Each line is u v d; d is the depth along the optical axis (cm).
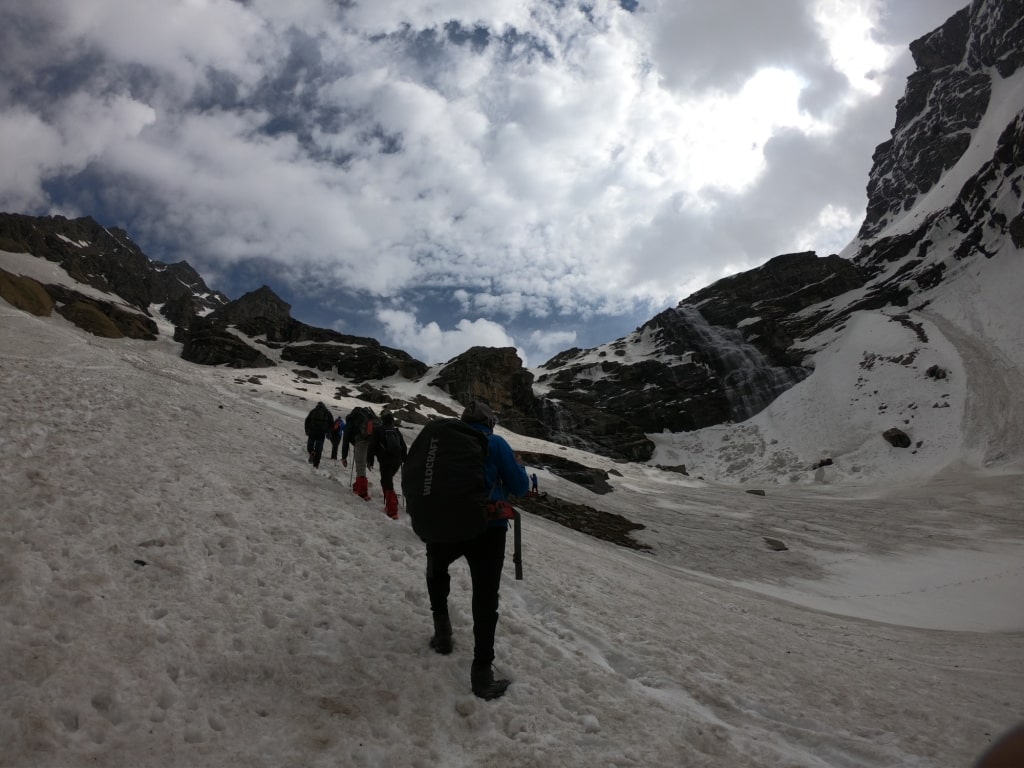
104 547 477
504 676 435
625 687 462
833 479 7162
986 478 5762
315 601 493
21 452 690
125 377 1909
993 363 8406
